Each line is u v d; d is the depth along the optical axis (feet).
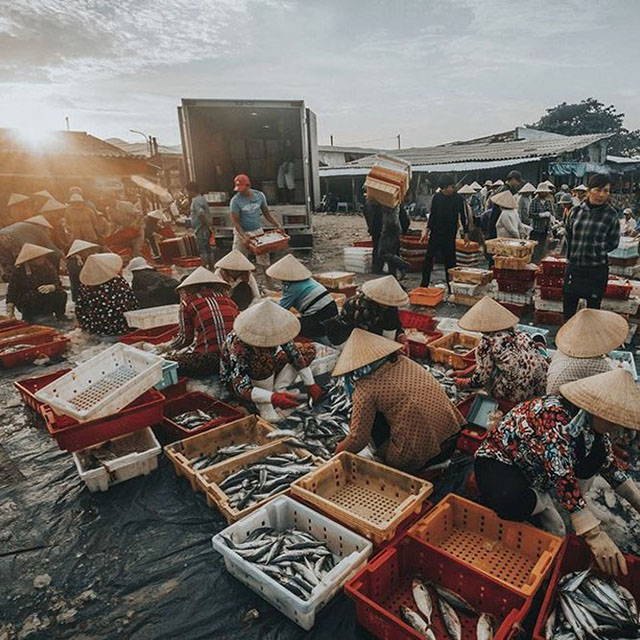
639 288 23.35
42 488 12.35
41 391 13.64
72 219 35.53
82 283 23.20
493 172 76.33
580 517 8.02
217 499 10.76
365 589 8.32
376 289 14.51
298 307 19.19
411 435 10.63
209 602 8.93
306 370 15.26
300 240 42.60
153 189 68.49
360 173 93.04
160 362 13.66
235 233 30.68
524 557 9.40
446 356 17.63
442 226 27.17
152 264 40.98
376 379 10.74
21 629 8.57
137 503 11.61
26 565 9.96
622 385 7.46
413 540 9.02
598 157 86.74
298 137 42.01
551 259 22.54
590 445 8.16
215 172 43.06
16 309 28.73
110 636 8.38
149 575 9.58
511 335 12.31
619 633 7.38
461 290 26.58
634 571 8.22
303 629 8.26
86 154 61.11
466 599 8.47
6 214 54.65
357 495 11.06
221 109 40.32
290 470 11.48
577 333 11.12
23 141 58.85
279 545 9.12
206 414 15.05
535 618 8.04
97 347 22.26
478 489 10.36
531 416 8.59
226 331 17.46
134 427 12.76
